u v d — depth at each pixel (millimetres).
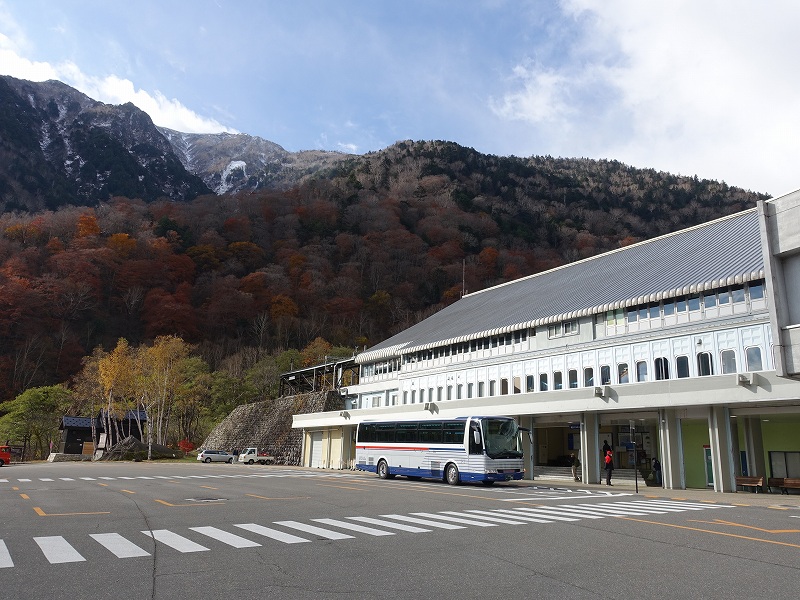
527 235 149750
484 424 28766
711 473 31500
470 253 138750
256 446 68625
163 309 105062
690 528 13586
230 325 110562
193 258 123938
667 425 30219
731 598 7461
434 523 14203
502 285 65000
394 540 11680
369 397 59219
